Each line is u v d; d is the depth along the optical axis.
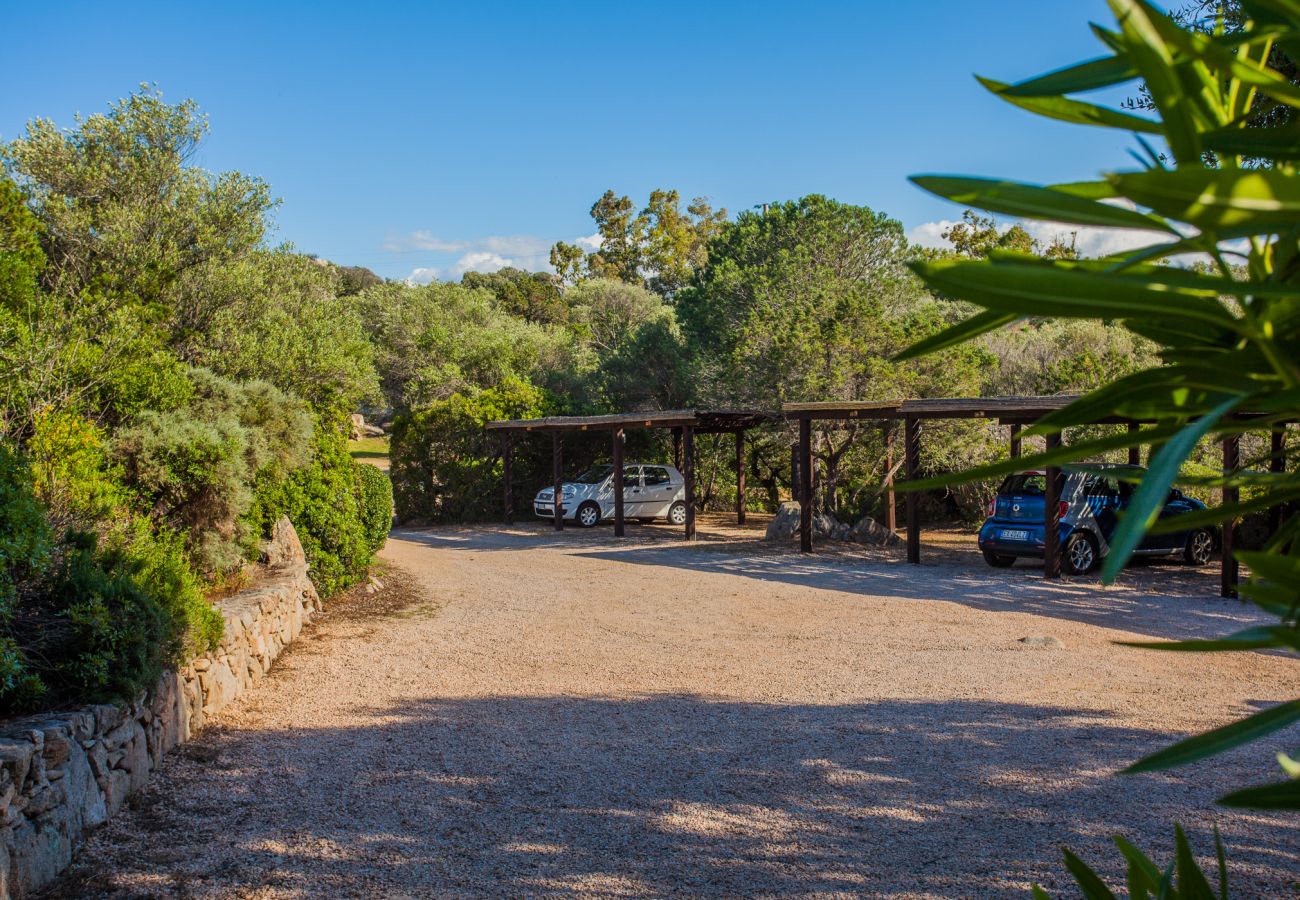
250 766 5.50
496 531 20.72
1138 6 0.59
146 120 14.69
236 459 8.30
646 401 25.91
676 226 71.69
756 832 4.50
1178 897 0.95
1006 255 0.67
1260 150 0.61
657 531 20.34
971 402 13.36
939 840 4.35
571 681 7.57
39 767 4.02
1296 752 0.66
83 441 6.89
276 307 15.86
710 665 8.06
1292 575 0.63
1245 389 0.68
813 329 19.02
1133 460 14.23
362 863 4.19
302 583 9.88
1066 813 4.63
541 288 51.69
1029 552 12.87
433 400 25.45
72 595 5.18
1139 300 0.60
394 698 7.08
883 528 17.30
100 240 13.48
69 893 3.85
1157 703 6.56
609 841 4.43
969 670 7.64
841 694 7.01
